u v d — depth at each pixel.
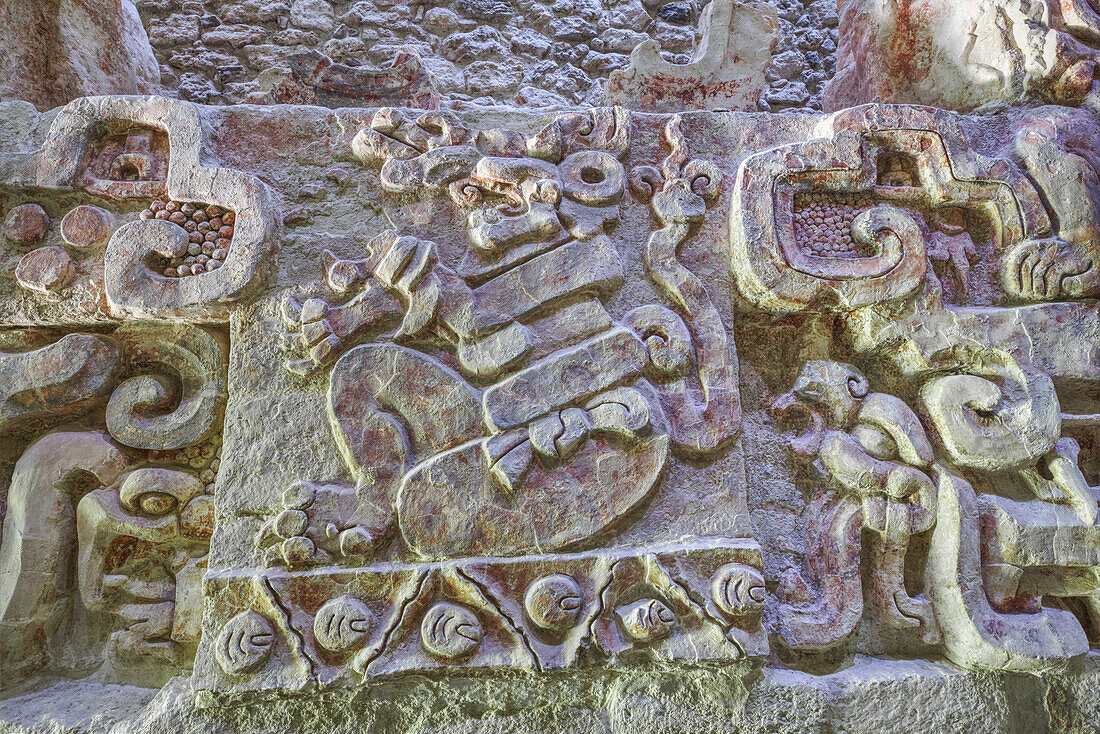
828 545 1.52
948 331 1.57
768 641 1.42
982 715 1.40
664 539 1.45
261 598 1.37
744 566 1.40
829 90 2.35
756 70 2.24
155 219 1.56
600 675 1.37
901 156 1.68
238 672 1.32
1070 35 1.84
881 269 1.56
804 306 1.58
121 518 1.53
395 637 1.35
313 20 3.45
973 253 1.66
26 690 1.48
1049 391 1.54
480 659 1.34
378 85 2.06
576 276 1.57
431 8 3.58
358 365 1.51
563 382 1.50
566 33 3.60
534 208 1.59
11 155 1.62
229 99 3.32
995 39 1.89
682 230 1.62
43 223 1.60
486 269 1.58
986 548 1.50
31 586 1.49
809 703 1.36
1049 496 1.53
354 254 1.62
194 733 1.32
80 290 1.57
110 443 1.57
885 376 1.66
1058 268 1.61
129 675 1.52
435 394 1.50
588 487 1.46
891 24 2.13
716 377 1.53
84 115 1.63
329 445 1.49
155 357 1.62
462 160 1.64
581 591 1.38
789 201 1.62
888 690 1.40
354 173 1.68
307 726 1.34
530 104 3.45
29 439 1.62
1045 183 1.67
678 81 2.24
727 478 1.50
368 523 1.43
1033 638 1.43
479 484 1.45
